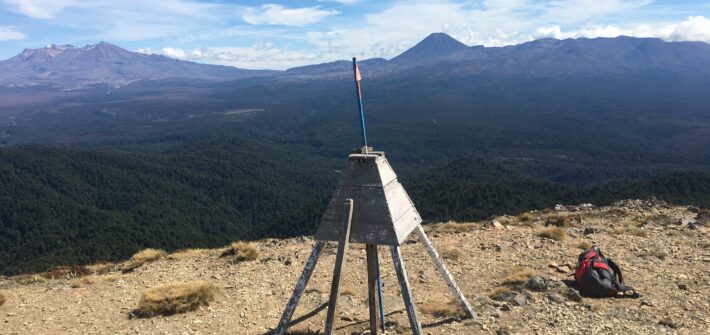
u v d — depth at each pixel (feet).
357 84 22.91
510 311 26.13
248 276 36.47
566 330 23.44
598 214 52.21
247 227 422.00
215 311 29.37
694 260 33.99
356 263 38.11
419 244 42.70
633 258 35.42
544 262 35.45
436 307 26.68
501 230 46.44
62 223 329.52
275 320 27.45
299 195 522.06
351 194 21.90
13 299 33.81
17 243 298.76
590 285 28.25
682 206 55.21
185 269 40.09
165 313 29.25
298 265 38.70
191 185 510.99
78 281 37.73
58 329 27.73
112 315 29.63
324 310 28.22
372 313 23.67
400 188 23.63
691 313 25.03
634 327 23.53
